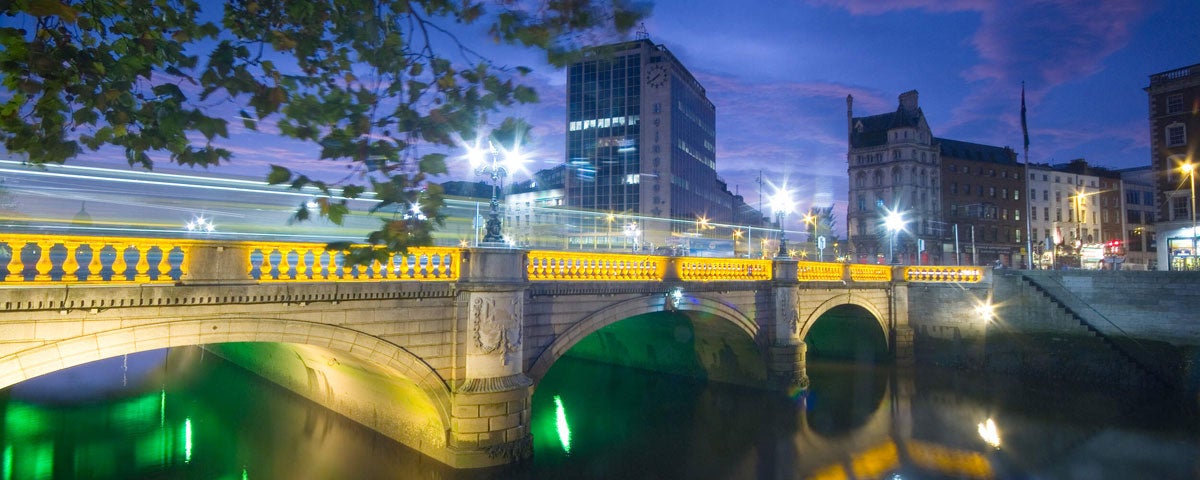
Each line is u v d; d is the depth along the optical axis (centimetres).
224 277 1266
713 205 11744
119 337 1141
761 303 2636
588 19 443
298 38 442
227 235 3600
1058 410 2580
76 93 391
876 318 3359
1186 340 2864
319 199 445
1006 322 3197
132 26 428
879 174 7650
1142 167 9188
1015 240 8019
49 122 403
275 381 2786
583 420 2472
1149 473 1919
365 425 2045
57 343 1079
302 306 1364
